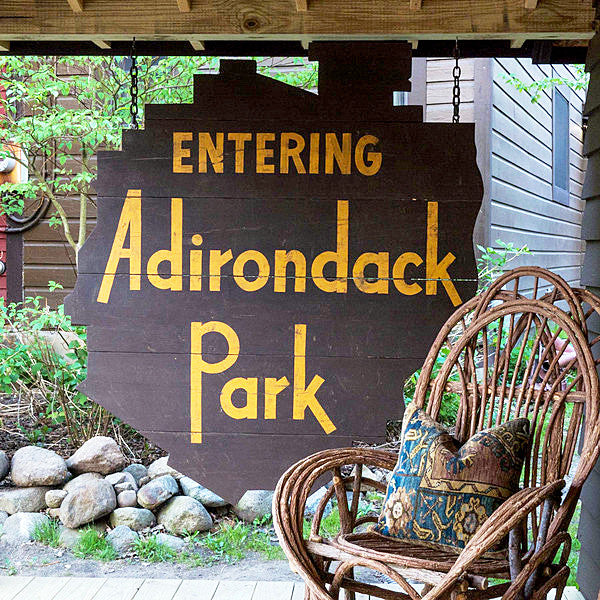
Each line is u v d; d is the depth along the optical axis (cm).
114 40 309
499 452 220
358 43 302
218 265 308
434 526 214
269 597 290
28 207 558
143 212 309
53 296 562
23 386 462
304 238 306
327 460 232
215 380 309
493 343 507
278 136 306
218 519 388
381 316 305
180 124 308
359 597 301
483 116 555
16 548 358
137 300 310
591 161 285
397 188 303
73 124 448
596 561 267
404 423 239
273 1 294
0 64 466
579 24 285
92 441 399
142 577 334
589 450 216
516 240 646
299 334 306
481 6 288
